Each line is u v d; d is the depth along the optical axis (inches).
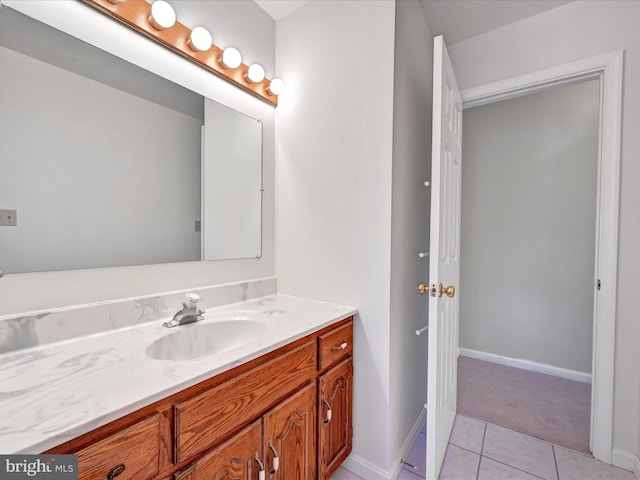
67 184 38.2
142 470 25.0
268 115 65.7
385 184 51.4
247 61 60.1
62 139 37.7
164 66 47.8
